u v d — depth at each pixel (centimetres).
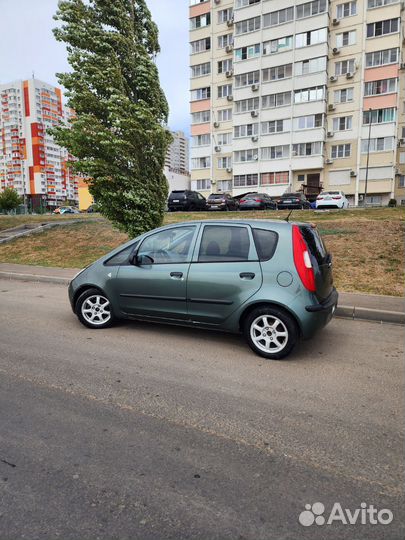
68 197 10119
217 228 483
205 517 211
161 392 357
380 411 327
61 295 794
